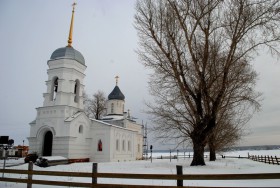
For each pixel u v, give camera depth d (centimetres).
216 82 2467
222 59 2336
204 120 2312
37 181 1013
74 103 3962
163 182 1360
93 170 929
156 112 2602
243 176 753
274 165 2839
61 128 3666
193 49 2362
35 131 3816
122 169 2242
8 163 3134
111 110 5912
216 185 1245
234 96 2617
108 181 1400
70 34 4275
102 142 4084
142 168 2291
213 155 3644
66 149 3553
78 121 3872
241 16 2138
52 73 3966
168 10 2389
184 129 2544
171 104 2558
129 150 4894
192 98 2572
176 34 2394
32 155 3275
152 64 2475
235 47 2188
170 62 2348
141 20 2470
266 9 2053
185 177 808
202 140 2366
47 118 3766
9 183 1265
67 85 3909
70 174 959
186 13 2314
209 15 2236
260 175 737
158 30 2419
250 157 5116
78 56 4150
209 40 2352
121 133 4556
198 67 2306
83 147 3944
